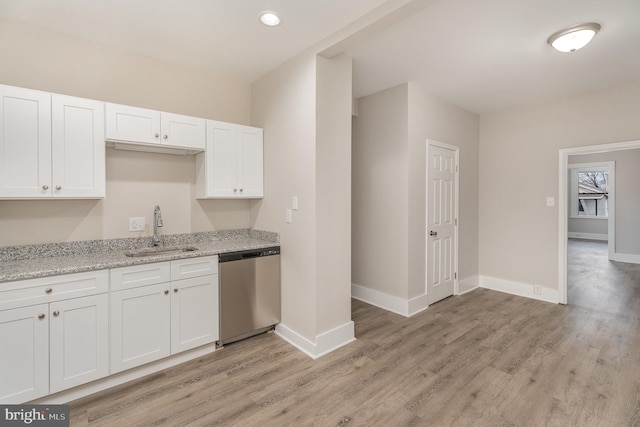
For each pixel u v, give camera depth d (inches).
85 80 96.1
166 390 82.4
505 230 169.6
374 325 126.0
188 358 97.4
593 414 73.4
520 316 134.7
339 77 106.7
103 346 80.7
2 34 84.7
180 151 109.1
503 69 119.9
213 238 120.9
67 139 82.6
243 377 88.6
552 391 82.1
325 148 102.9
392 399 79.3
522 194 163.2
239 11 82.3
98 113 86.9
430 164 147.3
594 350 103.5
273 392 82.0
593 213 358.6
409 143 135.6
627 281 187.5
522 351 103.5
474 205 176.6
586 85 135.5
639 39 97.5
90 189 86.1
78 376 77.2
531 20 88.0
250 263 108.5
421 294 143.7
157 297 89.2
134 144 95.7
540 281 157.4
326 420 71.9
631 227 241.9
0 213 83.3
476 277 178.7
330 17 84.8
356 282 159.2
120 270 82.9
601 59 111.3
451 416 73.2
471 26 91.1
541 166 156.5
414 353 102.8
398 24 90.0
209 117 119.2
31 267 75.9
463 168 167.9
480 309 143.6
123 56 102.3
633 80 129.4
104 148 88.1
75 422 70.6
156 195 108.7
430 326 124.7
